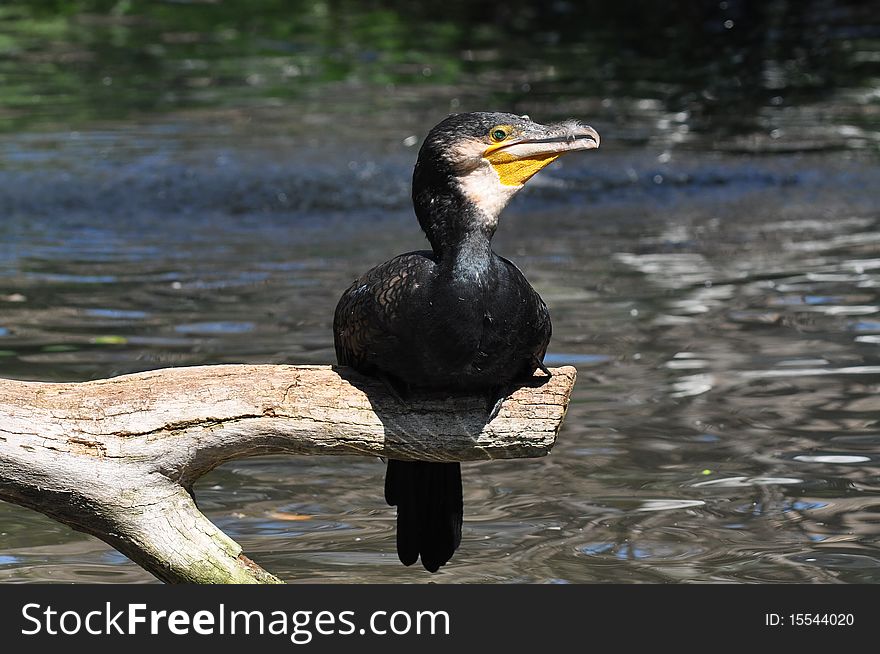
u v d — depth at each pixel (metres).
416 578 8.10
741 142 21.94
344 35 31.89
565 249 15.88
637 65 28.02
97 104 24.84
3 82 26.77
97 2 35.50
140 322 12.98
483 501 9.27
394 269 6.76
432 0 35.97
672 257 15.44
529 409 6.84
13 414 6.68
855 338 12.26
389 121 23.44
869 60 27.84
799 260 15.15
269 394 6.82
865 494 9.16
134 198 18.45
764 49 29.17
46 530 8.93
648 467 9.69
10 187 18.89
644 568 8.18
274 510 9.18
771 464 9.66
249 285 14.35
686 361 11.76
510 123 6.79
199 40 31.31
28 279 14.60
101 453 6.72
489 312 6.59
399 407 6.82
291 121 23.48
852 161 20.55
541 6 34.81
